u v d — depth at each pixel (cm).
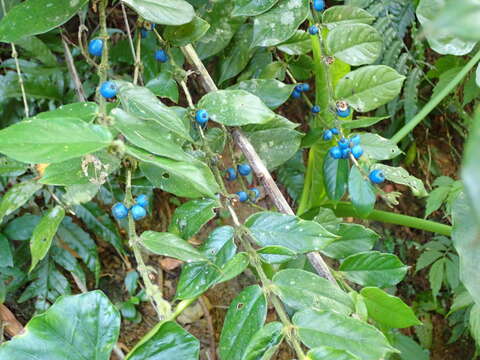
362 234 53
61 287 63
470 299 66
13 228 61
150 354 36
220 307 76
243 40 64
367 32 54
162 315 39
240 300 40
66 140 30
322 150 67
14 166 50
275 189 51
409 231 92
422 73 80
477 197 11
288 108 86
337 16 56
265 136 57
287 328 38
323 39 57
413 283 90
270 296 41
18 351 35
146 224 75
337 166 57
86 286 70
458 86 85
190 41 53
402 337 72
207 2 60
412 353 71
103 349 36
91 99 68
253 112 46
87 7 64
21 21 44
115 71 71
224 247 44
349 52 54
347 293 45
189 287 43
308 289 41
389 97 54
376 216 67
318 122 66
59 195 64
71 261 64
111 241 66
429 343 86
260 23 53
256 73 66
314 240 43
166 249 41
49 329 35
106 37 47
